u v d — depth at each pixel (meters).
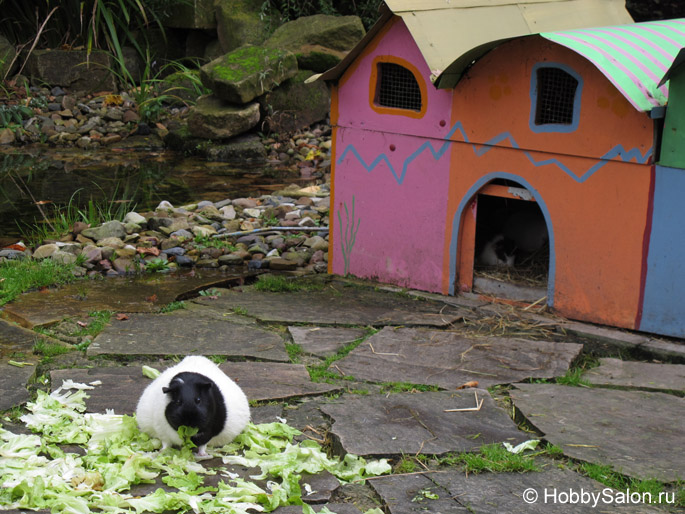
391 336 5.36
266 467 3.54
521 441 3.92
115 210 9.21
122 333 5.28
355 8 14.96
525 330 5.53
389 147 6.24
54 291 6.34
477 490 3.44
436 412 4.21
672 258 5.16
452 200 6.01
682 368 4.91
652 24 5.99
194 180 10.97
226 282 6.79
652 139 5.07
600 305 5.54
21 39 15.33
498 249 6.46
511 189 5.77
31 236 8.12
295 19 15.55
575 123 5.36
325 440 3.94
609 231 5.38
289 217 8.71
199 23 15.42
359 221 6.57
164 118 13.91
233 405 3.74
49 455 3.64
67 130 13.35
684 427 4.07
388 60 6.08
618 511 3.29
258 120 12.78
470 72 5.70
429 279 6.29
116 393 4.34
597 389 4.55
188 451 3.59
